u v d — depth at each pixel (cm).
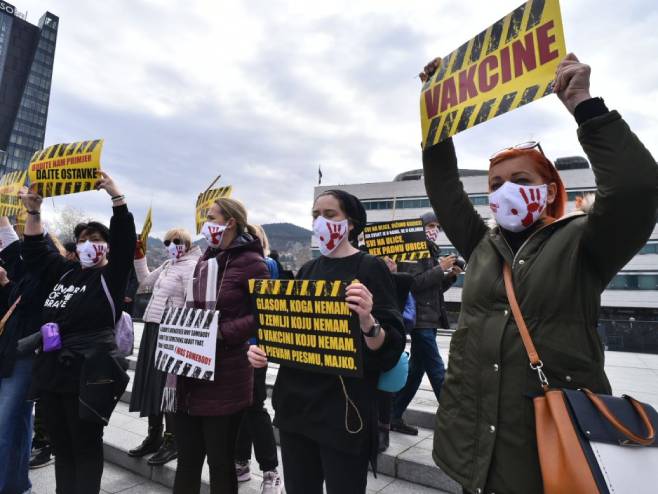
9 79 9012
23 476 273
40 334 238
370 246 349
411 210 4138
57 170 258
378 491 270
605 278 125
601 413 102
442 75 166
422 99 174
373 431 160
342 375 149
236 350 212
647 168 112
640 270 3328
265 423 271
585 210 175
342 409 157
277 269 348
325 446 159
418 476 281
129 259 247
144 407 304
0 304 308
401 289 188
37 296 279
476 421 127
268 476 266
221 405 203
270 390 468
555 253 125
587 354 117
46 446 349
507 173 145
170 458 317
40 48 9475
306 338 161
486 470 119
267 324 177
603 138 116
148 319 322
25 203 270
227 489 203
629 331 1132
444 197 174
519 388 120
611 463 96
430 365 336
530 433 115
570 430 102
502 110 140
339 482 155
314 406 161
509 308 129
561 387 115
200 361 199
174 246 341
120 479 316
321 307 157
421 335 338
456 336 143
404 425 342
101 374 226
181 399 207
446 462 132
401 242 344
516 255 135
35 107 9350
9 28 9100
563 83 123
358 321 146
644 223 113
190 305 221
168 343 218
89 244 252
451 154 180
